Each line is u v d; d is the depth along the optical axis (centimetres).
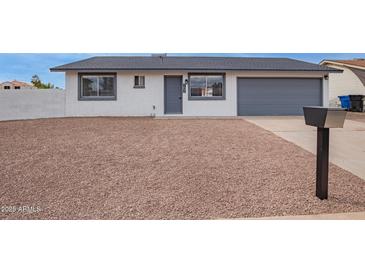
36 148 728
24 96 1420
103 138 846
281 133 931
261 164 614
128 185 512
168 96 1534
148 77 1508
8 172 567
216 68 1467
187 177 545
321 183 456
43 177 545
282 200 457
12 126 1070
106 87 1503
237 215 423
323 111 430
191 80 1519
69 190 496
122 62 1614
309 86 1526
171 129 1003
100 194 483
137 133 925
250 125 1101
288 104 1523
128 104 1506
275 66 1541
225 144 777
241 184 514
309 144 781
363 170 580
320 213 422
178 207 445
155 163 619
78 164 611
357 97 1592
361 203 446
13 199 469
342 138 895
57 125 1097
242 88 1514
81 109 1491
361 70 1639
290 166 602
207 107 1519
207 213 429
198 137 862
